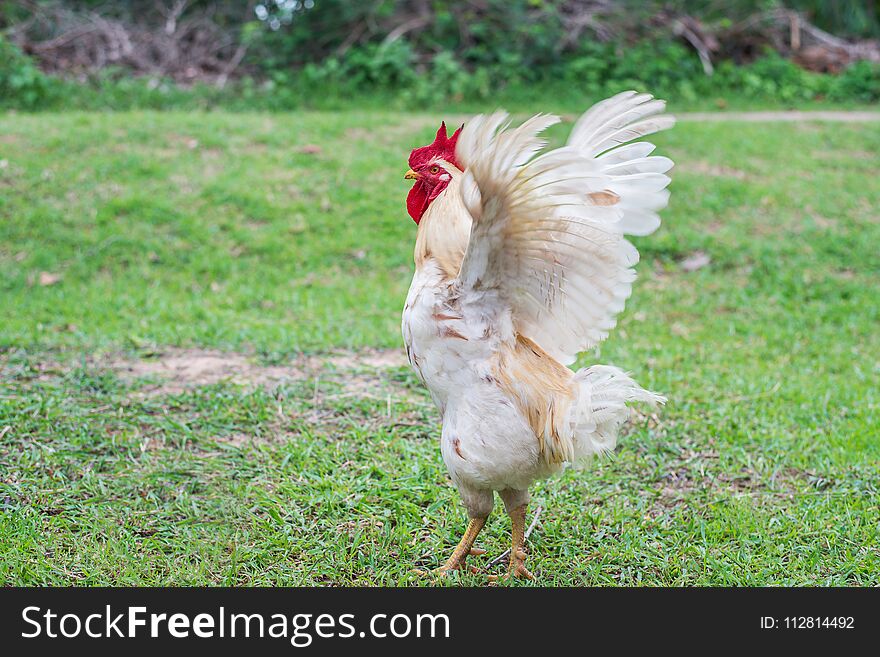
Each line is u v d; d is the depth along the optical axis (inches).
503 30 618.8
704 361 278.7
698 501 194.4
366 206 396.5
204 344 273.4
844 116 567.8
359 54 596.7
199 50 608.7
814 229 392.8
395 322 302.5
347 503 186.2
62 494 184.4
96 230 358.9
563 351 154.1
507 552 176.1
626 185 148.2
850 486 200.4
